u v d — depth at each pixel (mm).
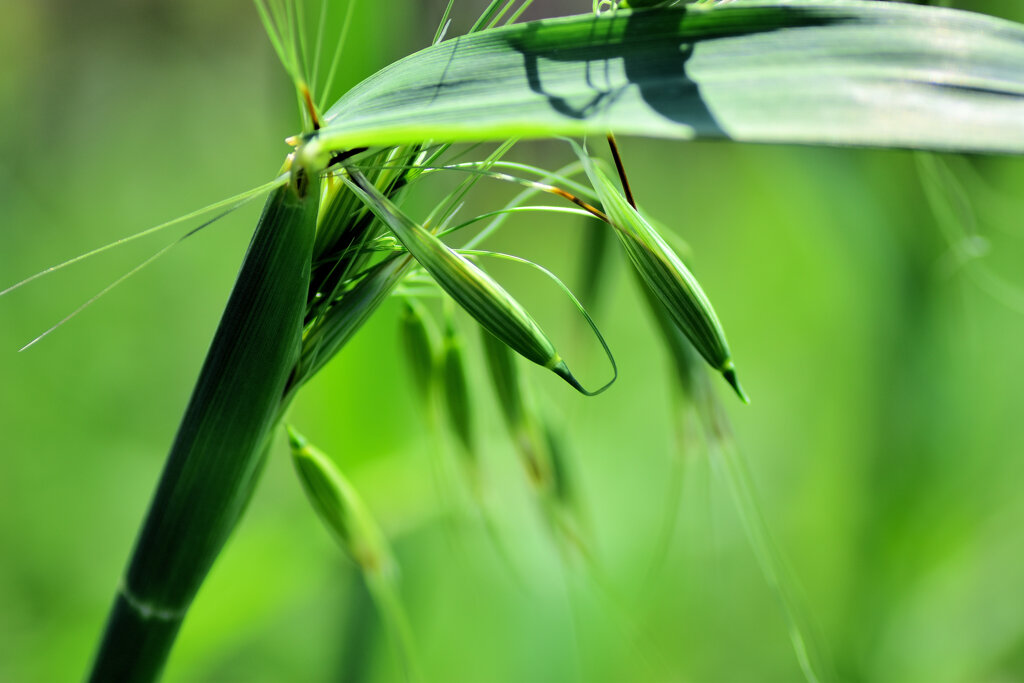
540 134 209
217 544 231
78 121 955
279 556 404
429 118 216
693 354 258
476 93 216
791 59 213
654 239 223
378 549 258
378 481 358
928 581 427
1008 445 447
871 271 402
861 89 211
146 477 657
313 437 582
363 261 230
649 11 217
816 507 524
